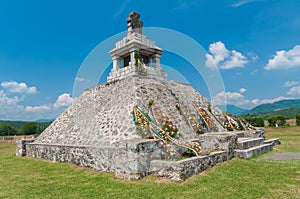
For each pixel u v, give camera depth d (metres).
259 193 5.41
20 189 6.68
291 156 9.73
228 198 5.17
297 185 5.91
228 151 9.19
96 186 6.53
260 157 9.61
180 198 5.26
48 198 5.82
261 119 28.77
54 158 10.96
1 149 19.44
